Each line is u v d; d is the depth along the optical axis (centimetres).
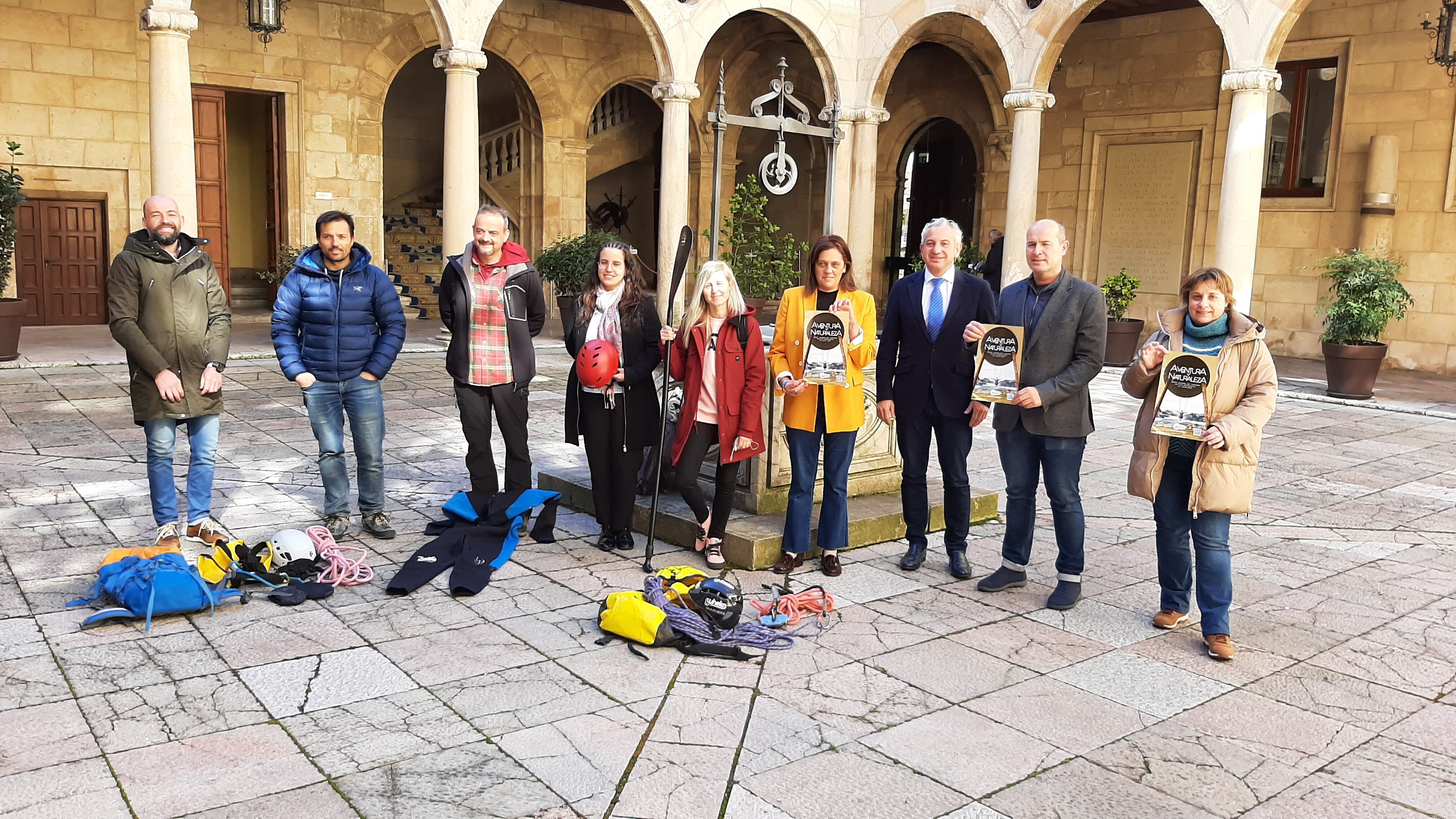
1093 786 316
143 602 424
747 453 506
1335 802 311
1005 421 483
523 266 558
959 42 1695
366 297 548
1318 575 544
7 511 584
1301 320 1552
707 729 347
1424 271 1428
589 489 618
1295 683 400
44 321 1483
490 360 550
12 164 1392
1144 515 664
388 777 309
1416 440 961
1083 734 351
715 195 648
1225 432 410
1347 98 1471
